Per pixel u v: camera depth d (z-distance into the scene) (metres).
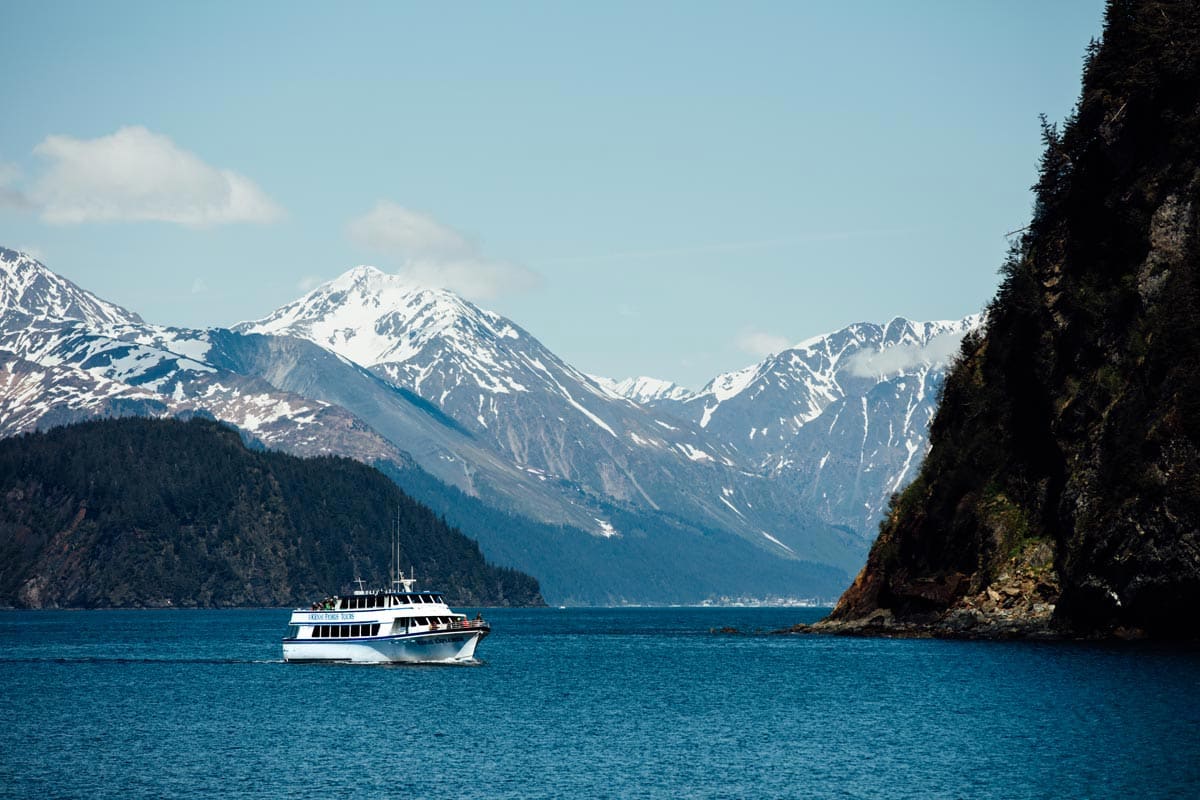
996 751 134.62
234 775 129.50
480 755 139.62
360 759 137.75
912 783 121.69
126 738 152.75
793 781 124.31
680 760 135.75
